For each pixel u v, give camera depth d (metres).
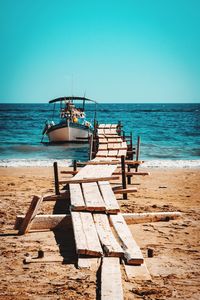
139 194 14.28
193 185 16.42
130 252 7.20
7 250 8.03
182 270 7.00
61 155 29.59
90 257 7.23
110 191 10.95
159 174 19.44
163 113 134.75
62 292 6.02
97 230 8.27
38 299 5.81
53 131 37.97
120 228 8.47
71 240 8.67
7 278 6.60
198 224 10.09
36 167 22.36
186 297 5.91
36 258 7.50
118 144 21.34
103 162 15.50
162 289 6.15
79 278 6.52
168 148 33.66
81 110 40.09
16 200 13.03
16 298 5.85
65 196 11.63
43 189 15.19
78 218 8.94
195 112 145.38
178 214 10.45
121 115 117.62
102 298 5.57
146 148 33.53
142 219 10.14
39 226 9.47
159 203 12.76
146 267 6.95
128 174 14.34
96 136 23.80
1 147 35.66
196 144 37.19
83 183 12.01
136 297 5.86
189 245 8.43
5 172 20.17
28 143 39.91
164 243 8.55
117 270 6.55
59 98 37.44
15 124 72.75
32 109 183.38
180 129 58.22
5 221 10.38
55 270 6.90
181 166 22.69
